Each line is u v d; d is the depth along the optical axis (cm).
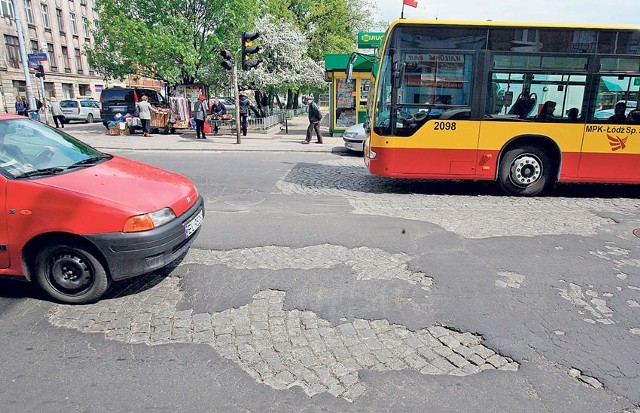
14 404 272
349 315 378
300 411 266
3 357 319
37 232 375
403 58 803
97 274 386
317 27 3391
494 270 475
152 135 1964
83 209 372
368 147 877
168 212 405
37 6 4006
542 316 381
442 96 809
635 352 330
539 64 789
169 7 2030
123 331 353
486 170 821
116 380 294
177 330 354
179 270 467
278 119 2594
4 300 402
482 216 686
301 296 411
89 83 4803
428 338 346
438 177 831
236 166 1146
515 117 803
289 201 774
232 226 618
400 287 432
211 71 2219
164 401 274
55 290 394
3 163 397
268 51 2264
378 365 312
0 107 3597
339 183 945
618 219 677
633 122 792
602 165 808
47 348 330
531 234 597
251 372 303
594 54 781
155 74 2205
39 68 2305
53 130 498
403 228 616
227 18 2084
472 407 271
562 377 300
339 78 1875
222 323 364
